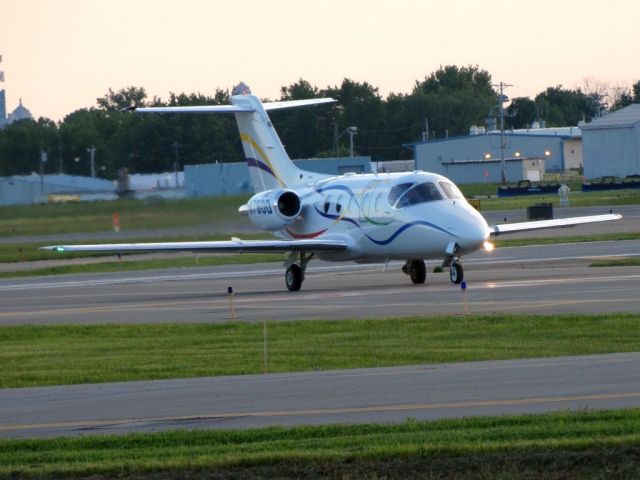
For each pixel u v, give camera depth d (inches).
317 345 3617.1
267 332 3998.5
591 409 2284.7
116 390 2851.9
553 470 1875.0
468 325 3890.3
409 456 1951.3
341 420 2297.0
